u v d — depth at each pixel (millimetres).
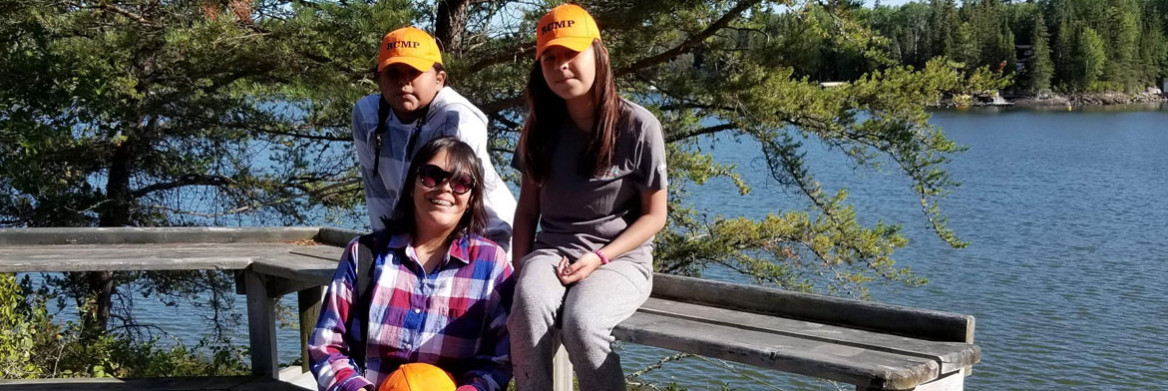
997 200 34406
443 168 2402
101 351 5594
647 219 2484
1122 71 116750
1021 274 21219
